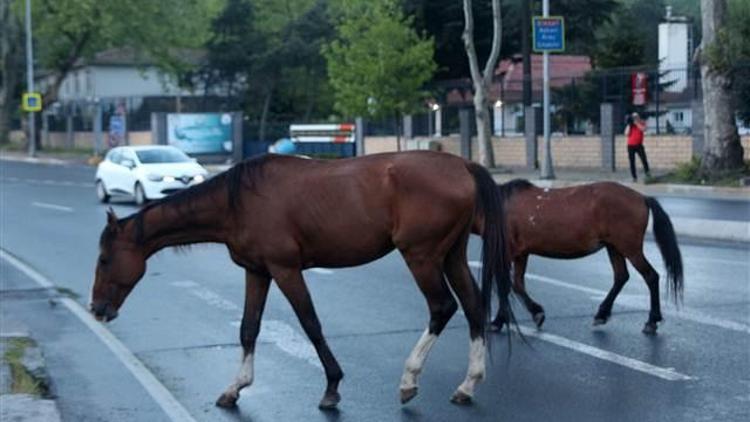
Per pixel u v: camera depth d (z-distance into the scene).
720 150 31.81
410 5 49.62
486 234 8.98
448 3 49.78
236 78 67.00
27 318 13.94
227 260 19.25
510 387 9.61
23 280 17.20
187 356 11.49
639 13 56.47
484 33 50.38
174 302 14.87
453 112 47.62
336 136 50.00
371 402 9.27
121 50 85.38
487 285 9.05
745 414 8.54
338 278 16.30
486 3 49.91
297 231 8.90
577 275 15.87
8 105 74.75
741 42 32.00
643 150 33.38
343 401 9.33
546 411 8.80
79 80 87.00
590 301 13.72
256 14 68.19
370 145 49.50
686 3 56.25
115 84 85.50
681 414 8.58
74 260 19.50
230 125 54.69
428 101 48.09
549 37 35.28
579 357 10.69
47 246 21.66
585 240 11.60
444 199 8.71
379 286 15.49
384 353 11.16
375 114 46.28
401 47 45.84
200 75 67.00
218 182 9.18
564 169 40.38
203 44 66.06
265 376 10.38
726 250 18.61
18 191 37.34
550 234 11.66
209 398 9.70
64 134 75.81
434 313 8.88
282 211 8.89
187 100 67.25
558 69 59.69
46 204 31.72
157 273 17.70
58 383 10.37
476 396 9.34
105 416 9.18
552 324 12.33
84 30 63.69
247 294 9.33
